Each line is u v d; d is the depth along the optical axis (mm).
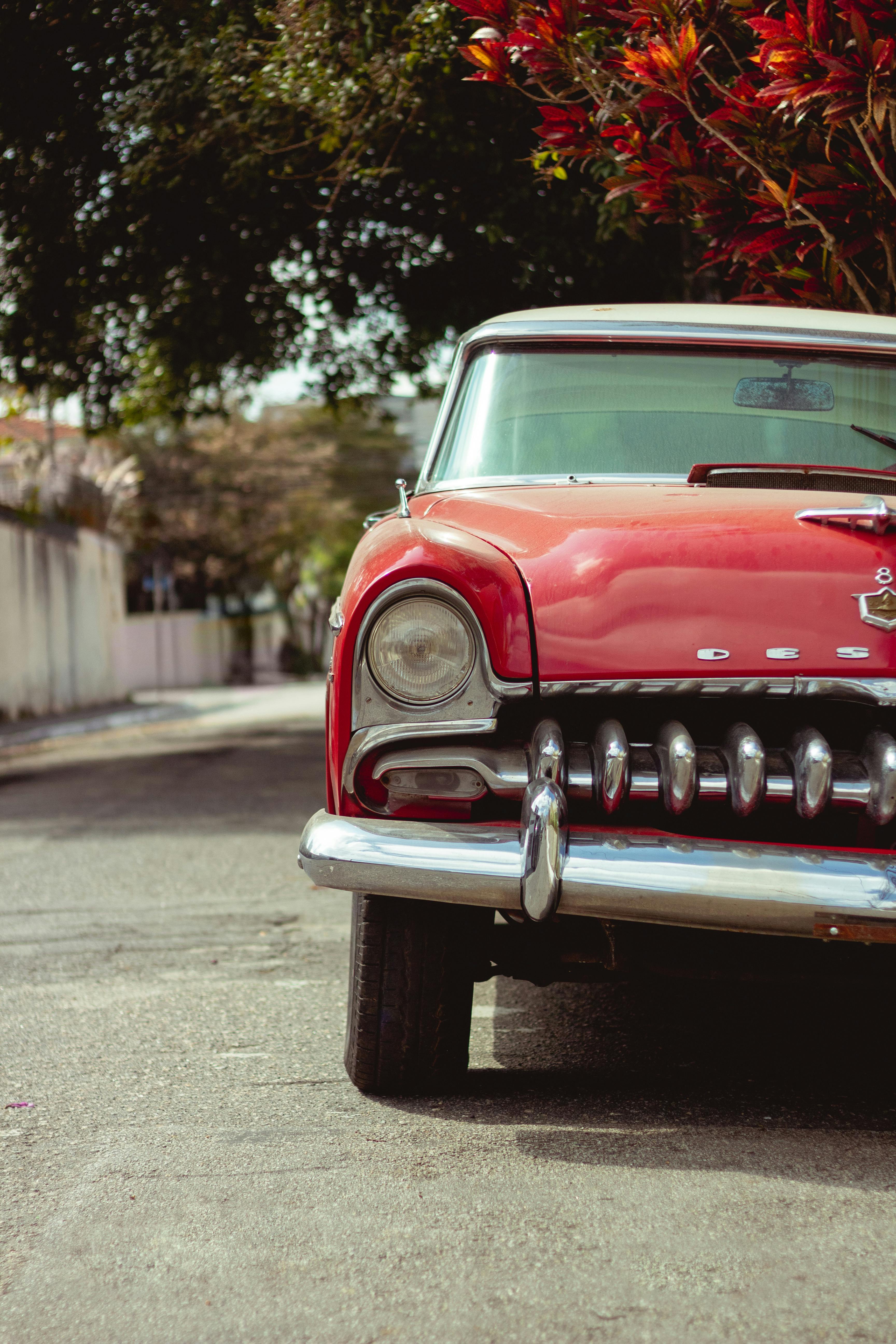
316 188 11070
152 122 9484
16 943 5199
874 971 2854
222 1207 2578
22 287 12461
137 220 11422
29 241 11766
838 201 4762
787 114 4699
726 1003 4141
